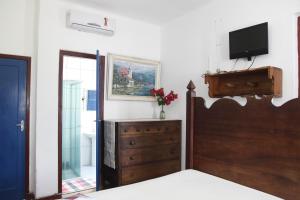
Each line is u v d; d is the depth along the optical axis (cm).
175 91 355
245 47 249
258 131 164
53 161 296
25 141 292
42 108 289
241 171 174
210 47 298
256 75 243
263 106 162
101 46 337
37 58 287
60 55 306
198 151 208
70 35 312
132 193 153
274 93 218
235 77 262
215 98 283
